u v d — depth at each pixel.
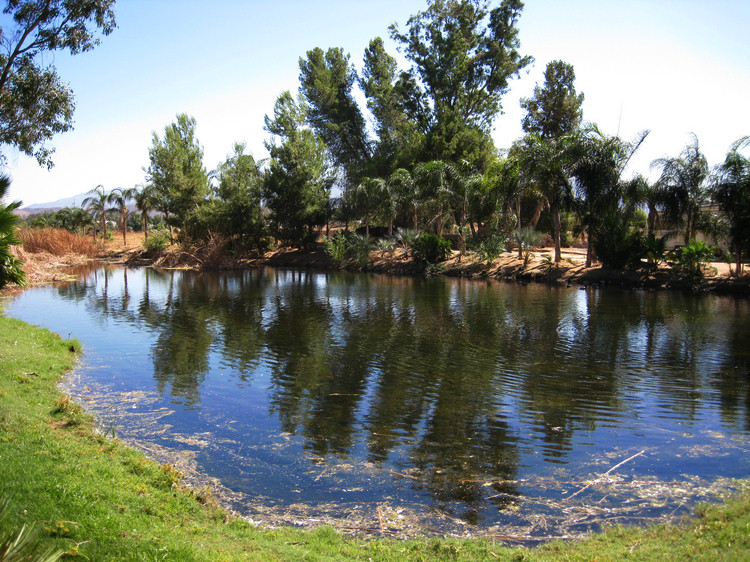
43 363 12.12
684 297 23.78
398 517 6.11
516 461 7.58
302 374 12.20
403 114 51.03
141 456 7.46
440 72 45.19
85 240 54.81
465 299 24.39
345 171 54.00
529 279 31.30
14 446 6.63
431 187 38.44
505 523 5.93
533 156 29.53
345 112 51.03
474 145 43.81
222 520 5.89
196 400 10.39
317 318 19.86
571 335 16.11
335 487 6.85
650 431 8.63
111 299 25.84
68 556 4.30
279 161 50.38
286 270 44.16
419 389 11.02
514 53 45.75
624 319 18.61
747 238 23.80
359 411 9.74
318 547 5.29
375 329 17.55
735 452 7.78
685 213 27.34
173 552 4.67
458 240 43.16
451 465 7.48
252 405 10.10
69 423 8.44
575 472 7.21
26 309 22.45
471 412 9.63
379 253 43.59
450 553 5.15
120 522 5.11
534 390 10.83
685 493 6.52
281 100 49.31
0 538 3.34
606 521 5.90
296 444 8.26
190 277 38.06
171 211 55.69
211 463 7.57
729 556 4.54
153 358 13.71
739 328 16.78
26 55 17.23
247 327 18.09
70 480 5.81
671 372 12.01
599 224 29.06
